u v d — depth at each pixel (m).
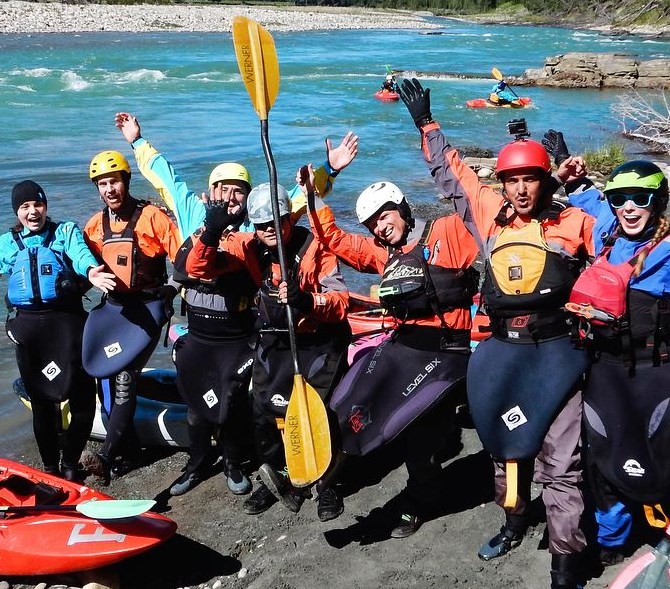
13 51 35.66
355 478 4.33
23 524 3.59
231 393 4.04
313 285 3.69
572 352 3.08
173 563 3.73
